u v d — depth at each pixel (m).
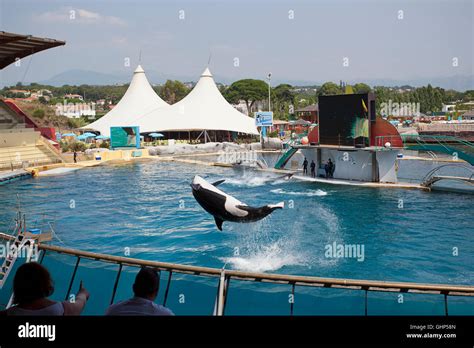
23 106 84.06
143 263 7.34
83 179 36.47
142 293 4.75
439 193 28.05
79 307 4.47
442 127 70.31
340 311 7.11
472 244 17.56
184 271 6.99
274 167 40.50
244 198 27.08
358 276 14.40
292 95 149.50
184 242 18.42
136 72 78.94
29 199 28.06
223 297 6.38
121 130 53.62
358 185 31.23
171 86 147.50
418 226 20.30
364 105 31.31
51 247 8.59
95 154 47.66
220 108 69.31
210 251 17.14
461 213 22.59
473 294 6.32
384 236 18.81
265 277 6.52
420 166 43.22
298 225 20.75
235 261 15.92
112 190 31.17
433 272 14.70
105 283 8.24
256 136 71.88
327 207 24.34
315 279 6.41
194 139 69.50
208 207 8.82
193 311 7.45
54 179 36.56
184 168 43.38
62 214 23.77
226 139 70.56
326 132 34.72
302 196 27.61
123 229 20.61
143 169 42.88
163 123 65.69
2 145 45.34
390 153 30.97
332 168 34.62
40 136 48.44
